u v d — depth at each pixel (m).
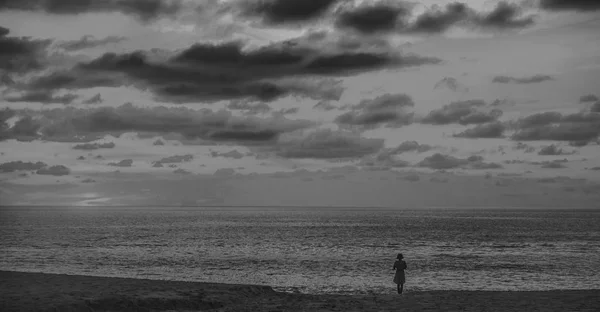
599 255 62.09
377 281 39.12
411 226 151.88
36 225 147.25
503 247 74.69
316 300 24.08
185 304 21.86
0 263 50.44
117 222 176.88
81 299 20.67
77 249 67.50
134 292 23.50
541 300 23.92
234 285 27.50
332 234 107.94
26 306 19.19
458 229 132.12
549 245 78.81
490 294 26.08
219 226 148.75
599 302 23.22
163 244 77.31
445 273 44.28
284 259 55.91
